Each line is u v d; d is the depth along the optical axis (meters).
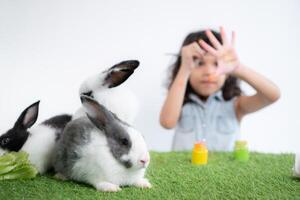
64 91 1.61
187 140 1.42
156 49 1.66
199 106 1.43
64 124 0.92
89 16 1.62
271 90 1.27
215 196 0.77
